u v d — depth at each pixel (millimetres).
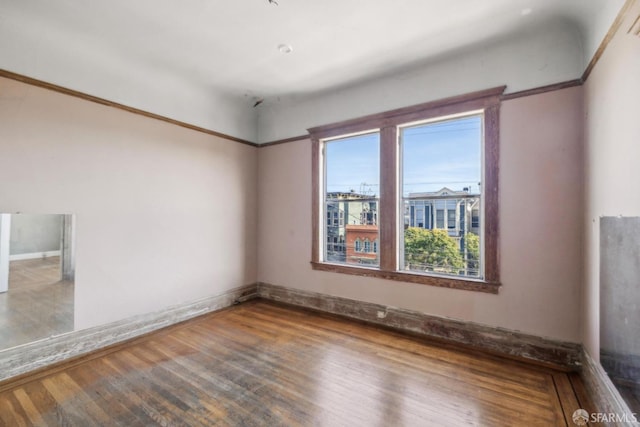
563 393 2172
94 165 2910
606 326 1896
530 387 2248
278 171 4488
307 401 2088
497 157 2818
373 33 2666
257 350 2865
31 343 2512
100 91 2947
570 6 2246
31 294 2531
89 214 2873
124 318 3113
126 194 3150
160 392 2189
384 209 3502
